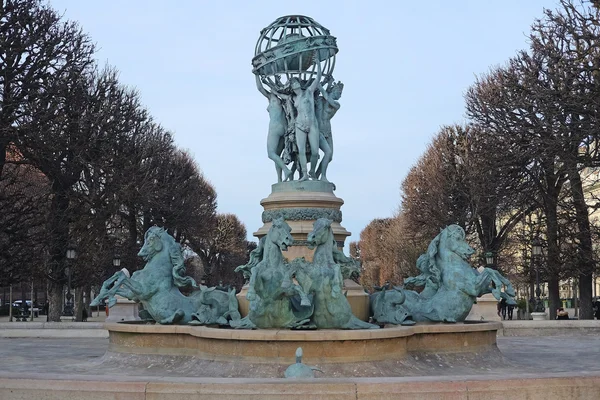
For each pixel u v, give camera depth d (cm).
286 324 1197
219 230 6612
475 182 3634
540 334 2314
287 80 1678
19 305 6316
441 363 1270
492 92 3441
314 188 1639
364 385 805
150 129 4247
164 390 812
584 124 2895
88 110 3466
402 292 1449
